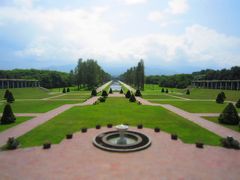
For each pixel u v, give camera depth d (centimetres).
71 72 13150
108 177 1139
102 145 1614
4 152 1503
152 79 16362
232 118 2441
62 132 2058
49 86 11744
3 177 1138
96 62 10400
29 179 1116
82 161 1349
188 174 1185
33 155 1447
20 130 2120
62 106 3909
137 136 1836
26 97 5931
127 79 15750
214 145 1695
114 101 4747
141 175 1166
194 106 4000
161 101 4891
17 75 11506
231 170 1241
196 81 11219
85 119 2700
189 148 1611
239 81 8600
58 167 1260
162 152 1520
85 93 7606
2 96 5891
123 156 1434
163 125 2403
